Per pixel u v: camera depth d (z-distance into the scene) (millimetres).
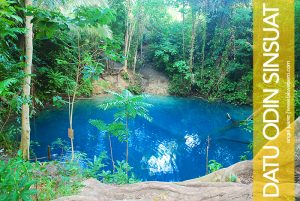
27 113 5234
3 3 2926
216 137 9141
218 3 14508
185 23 16297
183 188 3479
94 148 7789
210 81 14547
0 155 5152
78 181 3764
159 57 16156
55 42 9320
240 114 11914
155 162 7297
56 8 6168
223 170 3861
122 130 5535
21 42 6551
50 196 3186
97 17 2990
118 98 5395
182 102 13938
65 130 8875
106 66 14875
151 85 15578
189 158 7590
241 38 14227
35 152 7004
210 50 15383
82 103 11914
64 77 9492
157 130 9820
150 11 15797
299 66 9203
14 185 2467
